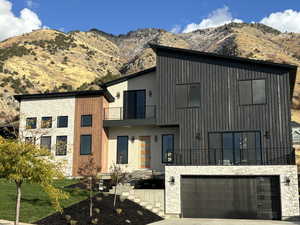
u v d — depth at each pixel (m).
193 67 23.34
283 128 21.17
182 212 20.56
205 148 22.23
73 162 25.48
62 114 26.45
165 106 23.41
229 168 20.25
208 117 22.50
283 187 19.38
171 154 24.89
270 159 21.11
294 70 21.69
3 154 11.69
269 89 21.75
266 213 19.64
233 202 20.16
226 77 22.62
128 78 27.00
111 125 25.36
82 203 17.95
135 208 19.22
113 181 20.83
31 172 11.77
